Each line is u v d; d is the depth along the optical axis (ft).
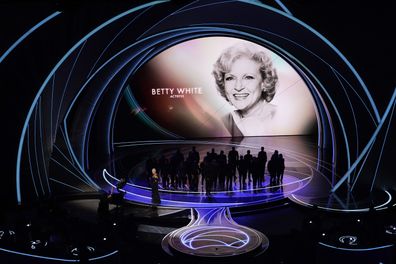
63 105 51.88
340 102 53.47
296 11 44.88
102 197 44.83
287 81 87.51
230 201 50.14
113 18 43.73
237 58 86.48
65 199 52.54
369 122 49.73
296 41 53.78
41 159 50.60
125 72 79.92
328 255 33.78
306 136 90.99
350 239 34.94
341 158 70.08
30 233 36.06
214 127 90.12
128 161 73.77
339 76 51.16
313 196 50.90
